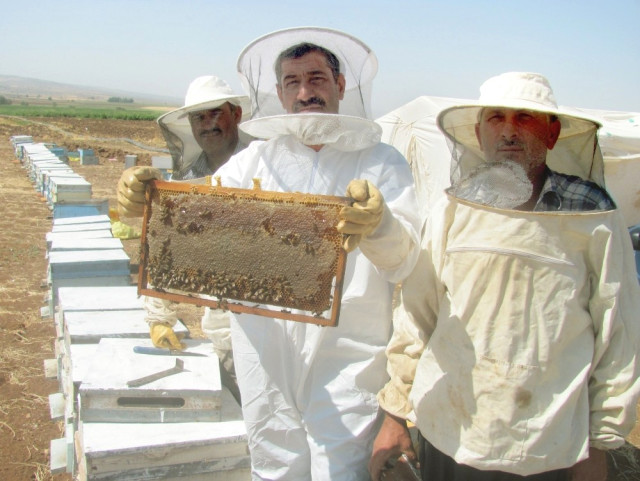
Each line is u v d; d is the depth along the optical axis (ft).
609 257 3.65
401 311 4.40
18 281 14.35
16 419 8.04
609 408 3.71
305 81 4.50
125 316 6.83
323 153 4.60
